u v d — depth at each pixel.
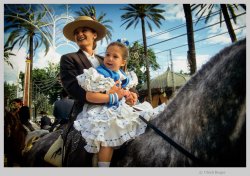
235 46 1.16
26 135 2.86
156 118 1.53
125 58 1.83
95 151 1.53
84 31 2.08
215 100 1.15
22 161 2.70
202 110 1.21
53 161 1.97
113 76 1.75
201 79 1.30
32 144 2.70
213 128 1.14
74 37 2.22
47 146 2.30
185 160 1.25
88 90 1.62
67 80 1.81
